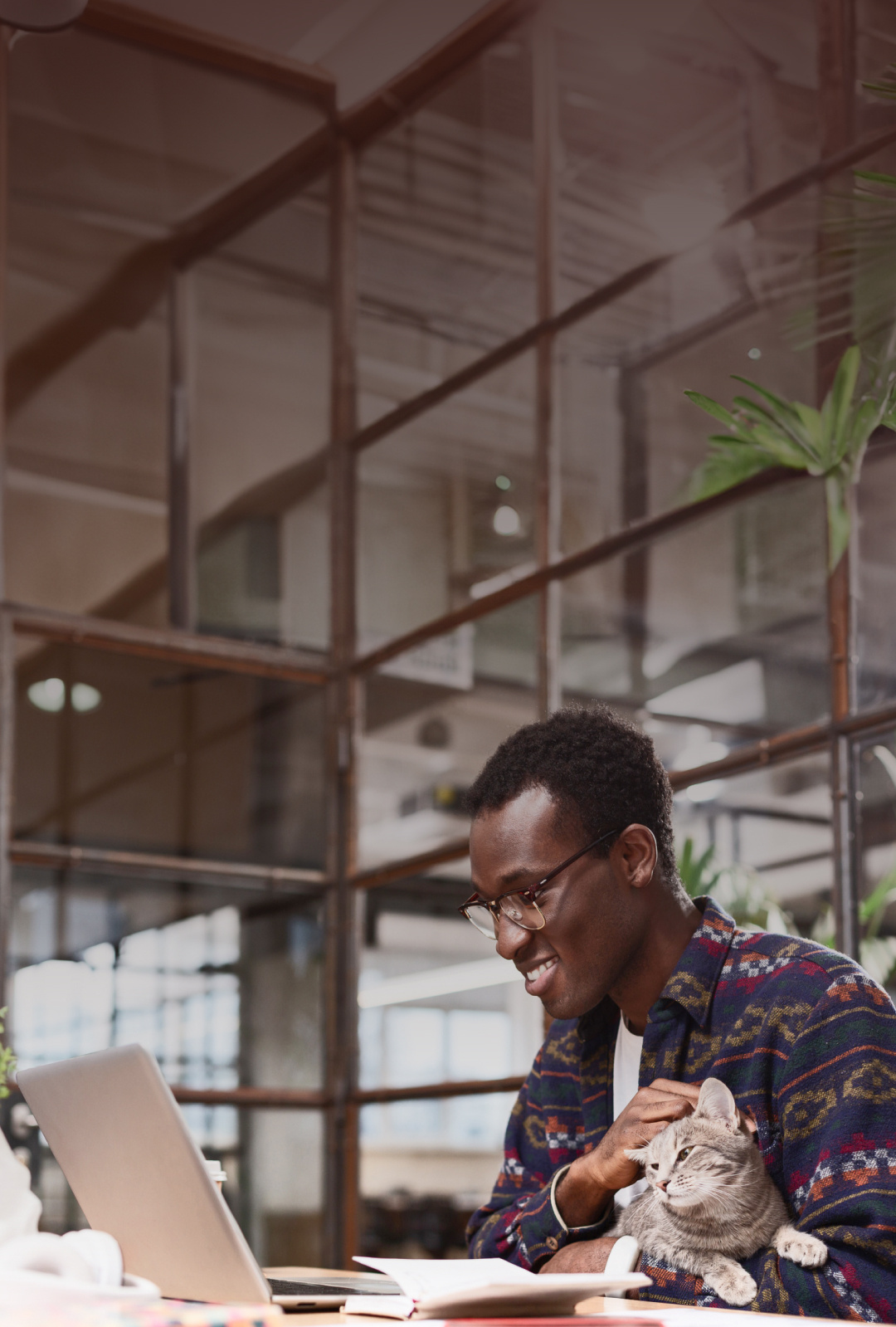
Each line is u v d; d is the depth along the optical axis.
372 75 4.71
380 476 4.64
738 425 2.80
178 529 4.47
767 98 3.48
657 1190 1.23
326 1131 4.36
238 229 4.73
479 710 4.14
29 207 4.37
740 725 3.35
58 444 4.31
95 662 4.26
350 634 4.66
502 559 4.16
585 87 4.07
